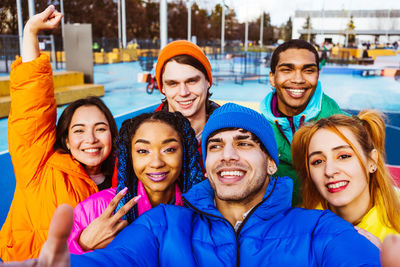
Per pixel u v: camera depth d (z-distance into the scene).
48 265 0.36
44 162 0.99
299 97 1.05
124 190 0.73
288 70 1.05
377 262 0.48
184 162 0.83
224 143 0.68
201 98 1.13
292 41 1.07
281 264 0.61
